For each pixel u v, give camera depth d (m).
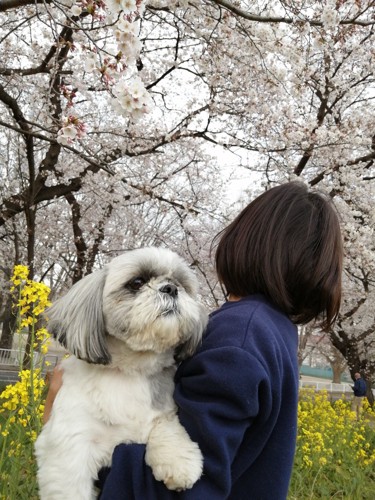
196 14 6.15
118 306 1.73
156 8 5.65
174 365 1.79
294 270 1.54
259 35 5.77
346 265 9.49
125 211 10.64
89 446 1.53
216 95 8.05
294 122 7.62
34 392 2.69
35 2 3.80
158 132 8.31
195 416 1.37
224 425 1.33
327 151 7.84
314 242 1.57
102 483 1.49
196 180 10.07
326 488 4.41
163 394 1.67
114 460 1.40
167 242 11.16
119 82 3.56
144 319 1.65
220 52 6.75
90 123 9.26
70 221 11.46
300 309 1.59
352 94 8.73
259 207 1.64
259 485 1.41
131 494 1.36
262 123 7.71
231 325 1.46
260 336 1.41
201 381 1.39
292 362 1.47
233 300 1.69
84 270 10.47
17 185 12.36
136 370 1.70
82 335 1.75
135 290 1.77
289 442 1.42
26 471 3.01
